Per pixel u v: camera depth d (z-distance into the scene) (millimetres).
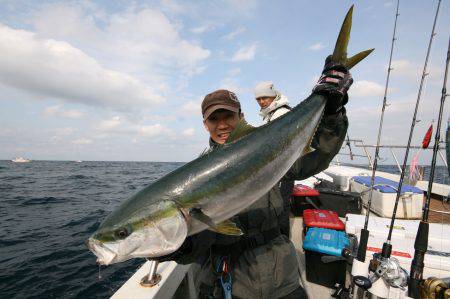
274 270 2039
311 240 3566
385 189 4668
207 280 2250
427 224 2066
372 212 4992
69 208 14922
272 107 5285
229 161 2016
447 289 1876
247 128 2127
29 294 5789
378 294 2205
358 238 3299
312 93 2176
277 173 2094
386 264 2197
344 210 5445
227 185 1977
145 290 2447
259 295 1973
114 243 1814
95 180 34656
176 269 2834
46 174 46125
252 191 2025
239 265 2051
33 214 13430
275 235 2146
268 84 5367
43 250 8266
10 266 7121
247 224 2092
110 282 6223
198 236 2080
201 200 1926
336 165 11039
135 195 2006
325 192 5617
